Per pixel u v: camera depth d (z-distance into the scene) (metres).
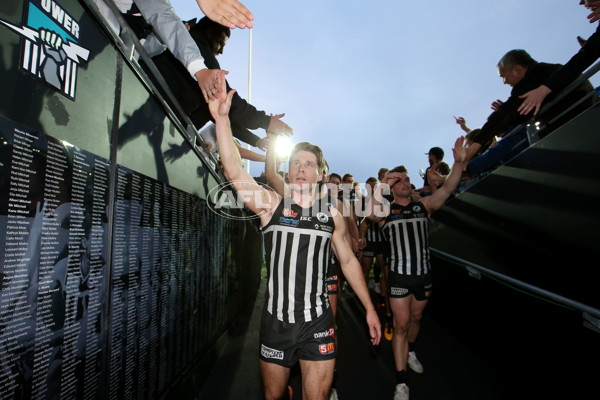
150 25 1.79
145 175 1.50
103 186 1.15
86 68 1.06
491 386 2.59
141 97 1.47
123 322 1.29
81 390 1.02
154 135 1.61
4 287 0.73
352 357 3.20
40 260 0.84
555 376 1.97
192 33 2.08
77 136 1.01
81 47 1.03
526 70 2.64
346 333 3.88
